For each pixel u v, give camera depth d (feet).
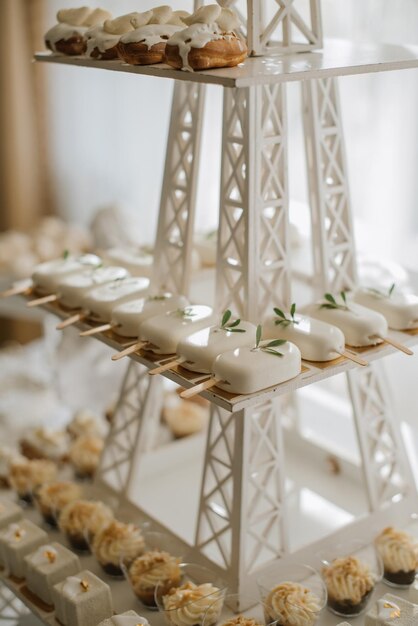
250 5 4.89
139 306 5.36
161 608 5.06
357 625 5.15
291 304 5.39
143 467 6.88
